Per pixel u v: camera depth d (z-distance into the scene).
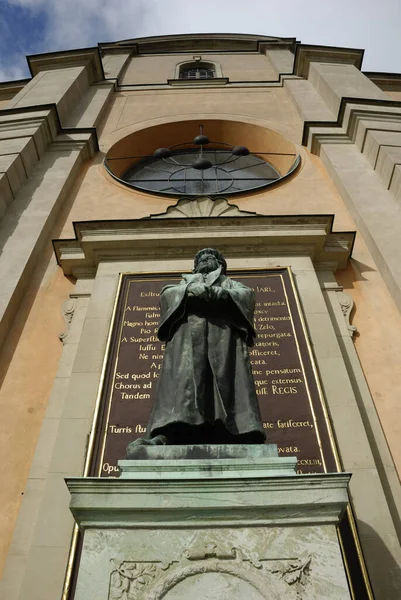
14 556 4.36
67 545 4.32
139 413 5.14
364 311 6.77
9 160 8.70
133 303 6.32
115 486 2.95
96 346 5.89
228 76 15.20
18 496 4.86
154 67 16.03
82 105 12.25
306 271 6.82
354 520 4.29
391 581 4.03
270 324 6.03
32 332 6.46
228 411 3.44
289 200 8.98
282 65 15.27
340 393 5.40
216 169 11.56
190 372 3.54
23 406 5.62
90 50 13.53
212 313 3.92
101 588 2.64
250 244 7.12
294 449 4.83
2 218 8.00
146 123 11.97
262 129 11.66
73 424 5.13
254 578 2.68
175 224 7.27
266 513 2.89
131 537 2.82
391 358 6.14
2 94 14.42
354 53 13.73
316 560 2.74
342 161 9.47
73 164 9.56
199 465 3.10
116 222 7.25
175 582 2.67
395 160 8.59
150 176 11.41
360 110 10.21
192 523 2.86
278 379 5.43
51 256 7.65
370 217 7.98
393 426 5.40
